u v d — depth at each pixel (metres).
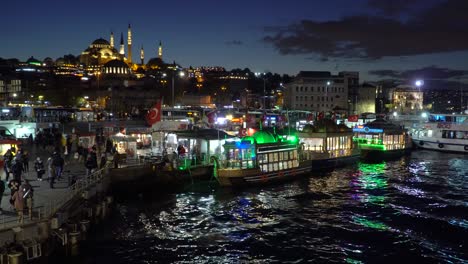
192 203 35.62
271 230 28.81
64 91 162.88
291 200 36.91
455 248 25.78
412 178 48.09
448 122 73.94
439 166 57.66
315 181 45.59
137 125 65.06
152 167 38.59
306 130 53.56
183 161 41.38
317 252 25.05
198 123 68.38
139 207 34.31
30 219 21.52
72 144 49.47
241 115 79.94
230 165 41.09
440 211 33.81
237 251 25.03
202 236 27.45
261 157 42.16
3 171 35.19
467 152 70.94
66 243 22.83
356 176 49.03
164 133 46.19
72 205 25.53
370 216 32.31
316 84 152.25
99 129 58.62
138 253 24.41
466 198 38.25
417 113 134.00
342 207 34.81
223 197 37.72
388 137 65.69
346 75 152.25
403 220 31.30
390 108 175.25
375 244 26.38
